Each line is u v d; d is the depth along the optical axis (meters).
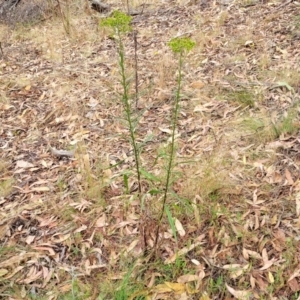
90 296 2.22
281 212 2.51
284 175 2.73
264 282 2.18
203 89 3.75
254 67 3.90
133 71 4.23
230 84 3.74
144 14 5.64
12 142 3.58
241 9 4.96
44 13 5.94
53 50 4.99
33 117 3.87
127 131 3.46
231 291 2.16
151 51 4.59
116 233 2.57
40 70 4.63
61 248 2.53
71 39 5.18
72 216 2.72
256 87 3.60
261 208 2.54
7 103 4.10
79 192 2.90
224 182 2.68
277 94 3.47
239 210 2.55
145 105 3.72
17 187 3.06
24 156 3.38
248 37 4.32
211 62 4.13
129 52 4.68
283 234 2.38
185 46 2.05
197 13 5.21
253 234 2.41
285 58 3.90
